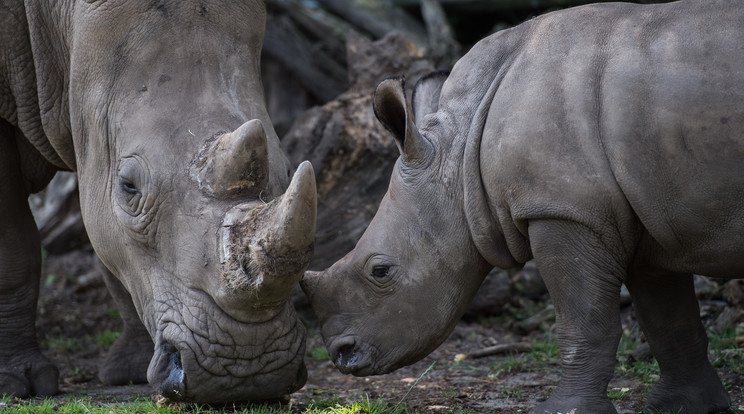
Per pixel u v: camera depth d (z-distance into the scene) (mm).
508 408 11352
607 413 9586
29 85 12734
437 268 10430
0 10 12445
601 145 9477
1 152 13086
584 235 9609
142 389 13633
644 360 13703
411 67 18656
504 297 17906
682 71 9359
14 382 12773
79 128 11531
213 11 11133
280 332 9984
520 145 9664
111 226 10953
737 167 9188
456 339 16906
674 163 9352
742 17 9422
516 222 9891
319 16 26281
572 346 9766
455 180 10391
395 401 12086
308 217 8891
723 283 16062
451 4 26219
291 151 18047
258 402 10555
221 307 9820
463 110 10555
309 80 26719
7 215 13141
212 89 10719
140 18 10984
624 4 10234
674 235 9594
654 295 10844
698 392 10781
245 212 9602
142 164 10398
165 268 10273
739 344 13977
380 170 17594
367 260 10516
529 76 9906
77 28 11391
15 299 13188
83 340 18375
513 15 26719
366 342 10539
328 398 12320
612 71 9570
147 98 10695
